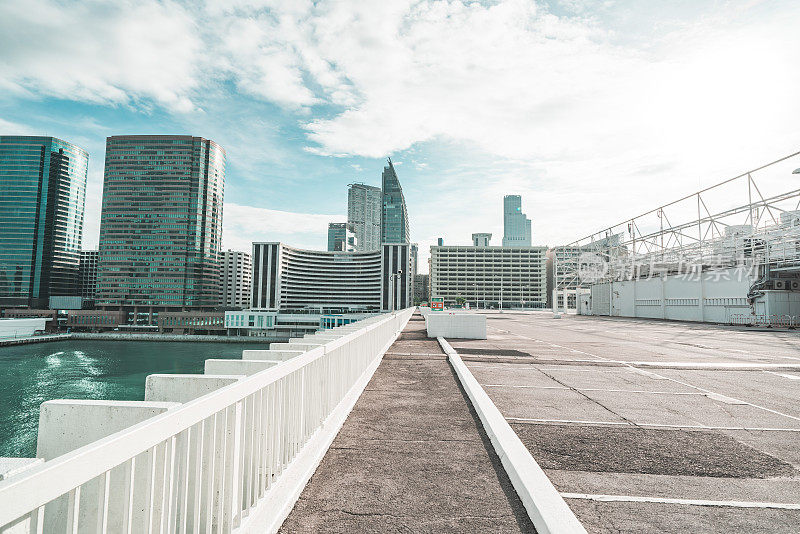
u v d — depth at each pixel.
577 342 20.47
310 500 3.60
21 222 198.25
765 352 16.91
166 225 185.62
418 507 3.50
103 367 96.12
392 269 187.12
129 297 182.00
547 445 5.31
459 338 19.89
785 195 36.81
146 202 186.38
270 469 3.39
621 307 64.75
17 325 145.12
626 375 10.64
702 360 14.02
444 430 5.59
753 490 4.08
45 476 1.37
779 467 4.67
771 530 3.34
